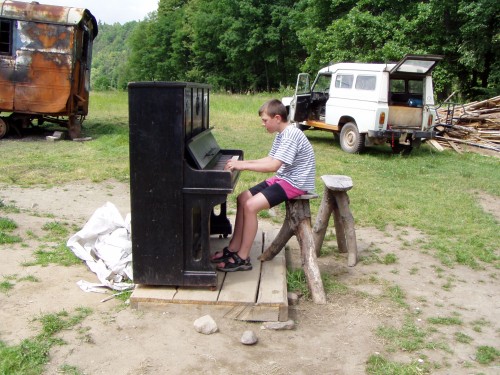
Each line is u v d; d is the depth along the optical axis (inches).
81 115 579.2
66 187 330.0
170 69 2472.9
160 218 156.9
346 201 207.2
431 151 534.0
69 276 182.9
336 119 533.6
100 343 140.3
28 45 504.7
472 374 133.8
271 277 173.9
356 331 153.6
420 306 174.1
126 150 477.1
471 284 196.4
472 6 783.7
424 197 330.6
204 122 187.6
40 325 147.6
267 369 131.9
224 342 143.7
